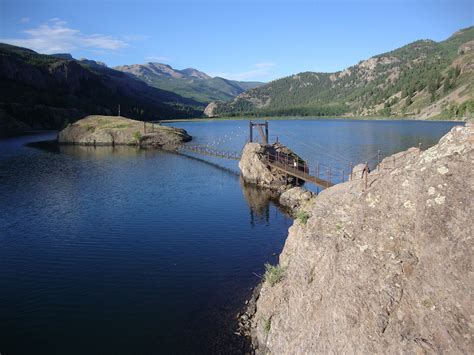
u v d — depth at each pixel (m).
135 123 176.12
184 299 29.98
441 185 17.27
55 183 73.88
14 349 24.52
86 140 151.25
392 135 157.62
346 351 16.33
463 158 17.52
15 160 104.12
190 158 110.62
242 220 49.88
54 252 39.66
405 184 18.86
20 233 45.34
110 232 45.50
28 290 31.84
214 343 24.48
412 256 16.73
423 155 19.42
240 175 80.88
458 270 14.91
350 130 196.25
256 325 24.78
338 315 17.48
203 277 33.62
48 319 27.67
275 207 56.12
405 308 15.64
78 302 29.88
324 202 25.00
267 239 42.84
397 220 18.16
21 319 27.70
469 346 13.35
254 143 77.12
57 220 50.22
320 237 22.16
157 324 26.84
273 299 24.16
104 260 37.53
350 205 21.92
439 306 14.78
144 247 40.72
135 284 32.59
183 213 53.22
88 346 24.67
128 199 61.19
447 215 16.38
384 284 16.78
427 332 14.55
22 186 70.88
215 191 66.69
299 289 21.53
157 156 115.50
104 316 27.91
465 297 14.27
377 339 15.55
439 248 15.90
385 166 30.58
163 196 63.19
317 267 21.12
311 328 19.17
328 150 114.12
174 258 37.81
